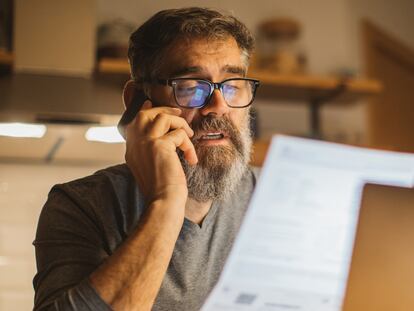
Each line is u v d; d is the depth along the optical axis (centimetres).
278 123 294
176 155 87
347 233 75
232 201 107
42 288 84
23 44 242
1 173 256
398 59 319
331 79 267
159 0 282
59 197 98
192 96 94
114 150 253
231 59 95
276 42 288
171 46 95
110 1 276
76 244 90
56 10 246
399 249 74
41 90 233
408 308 74
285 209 74
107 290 77
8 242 248
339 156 73
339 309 75
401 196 74
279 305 76
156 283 79
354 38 309
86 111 224
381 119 311
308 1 305
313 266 75
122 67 241
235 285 76
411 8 324
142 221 82
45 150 249
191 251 99
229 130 94
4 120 220
